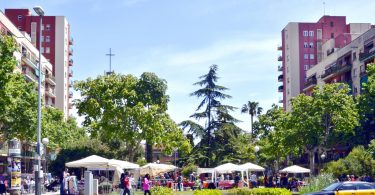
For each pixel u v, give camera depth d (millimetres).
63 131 67875
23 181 43469
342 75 82062
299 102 59344
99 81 59906
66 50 111250
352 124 56219
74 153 67125
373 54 68000
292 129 59594
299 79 113250
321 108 56844
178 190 49250
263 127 77562
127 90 59719
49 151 68062
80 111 59656
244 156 64062
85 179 27656
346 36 101625
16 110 48125
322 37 114000
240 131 65000
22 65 79500
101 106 59062
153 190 31594
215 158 62875
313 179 39000
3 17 65938
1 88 29281
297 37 114062
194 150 64625
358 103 57156
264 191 28797
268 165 83500
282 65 120250
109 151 67375
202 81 64938
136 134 58094
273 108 77375
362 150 50969
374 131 59500
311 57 113812
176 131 61500
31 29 106312
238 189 31906
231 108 64688
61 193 33625
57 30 107438
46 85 95688
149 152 69625
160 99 63875
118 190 45938
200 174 62594
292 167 57656
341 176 45281
